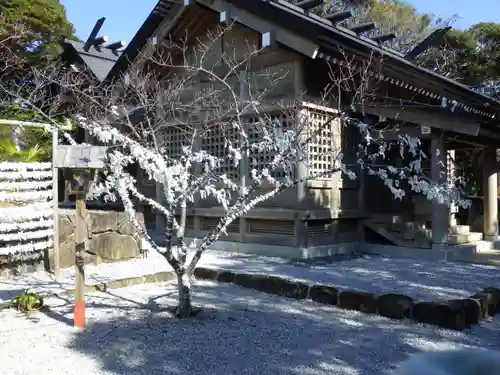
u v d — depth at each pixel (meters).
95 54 13.35
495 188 9.45
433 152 7.38
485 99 8.02
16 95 8.02
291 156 5.16
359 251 8.38
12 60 9.71
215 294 5.42
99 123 6.57
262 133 6.92
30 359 3.49
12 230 6.01
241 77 8.12
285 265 6.91
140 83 8.02
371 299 4.67
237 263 7.09
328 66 7.52
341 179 8.23
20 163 5.96
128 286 5.85
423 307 4.36
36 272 6.53
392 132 7.38
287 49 7.44
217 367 3.35
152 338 3.94
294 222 7.72
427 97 7.65
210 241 4.60
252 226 8.36
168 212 4.46
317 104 7.51
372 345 3.77
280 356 3.56
